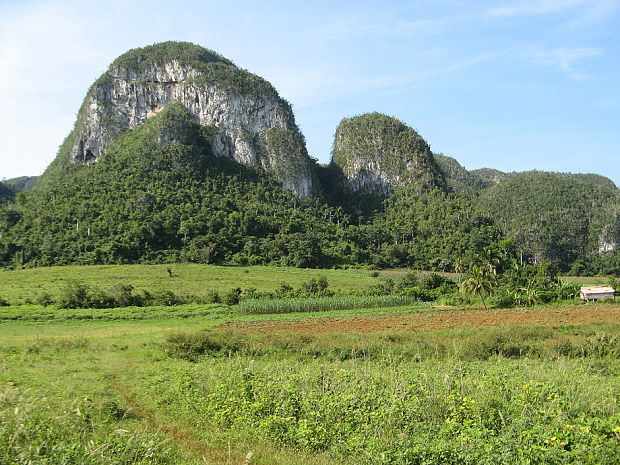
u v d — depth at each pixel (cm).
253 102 17900
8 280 7962
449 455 1064
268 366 2000
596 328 3338
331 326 4194
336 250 12419
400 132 19488
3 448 960
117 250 10081
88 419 1252
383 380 1677
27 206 12050
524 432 1096
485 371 1892
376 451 1113
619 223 15100
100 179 13525
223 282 8250
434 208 15650
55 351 2742
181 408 1522
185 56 18625
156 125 15625
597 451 991
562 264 13688
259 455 1167
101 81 17875
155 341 3183
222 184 15288
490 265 6506
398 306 6062
